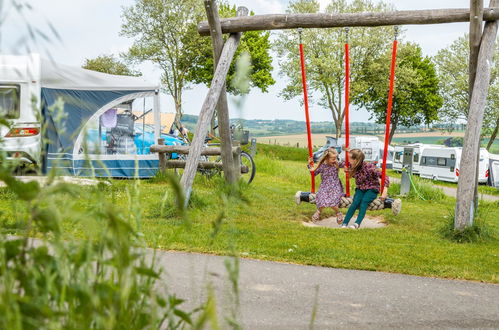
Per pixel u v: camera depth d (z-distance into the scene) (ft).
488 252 21.13
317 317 11.50
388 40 165.89
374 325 11.23
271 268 15.61
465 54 175.32
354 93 163.22
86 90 39.63
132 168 42.80
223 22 26.86
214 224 3.35
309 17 26.22
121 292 2.60
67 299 2.74
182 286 12.48
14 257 2.80
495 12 24.35
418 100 184.24
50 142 2.97
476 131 24.56
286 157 146.82
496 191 74.43
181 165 43.24
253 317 11.16
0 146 2.92
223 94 27.86
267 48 166.20
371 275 15.70
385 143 26.53
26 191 2.55
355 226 26.05
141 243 3.46
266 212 28.30
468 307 13.00
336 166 28.35
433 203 45.68
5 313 2.16
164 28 150.20
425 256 19.03
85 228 2.62
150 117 44.29
